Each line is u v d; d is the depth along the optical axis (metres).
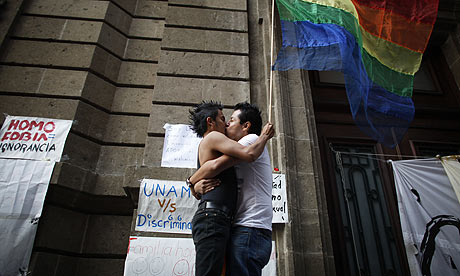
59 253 3.90
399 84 4.18
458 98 6.33
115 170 4.52
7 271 3.46
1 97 4.54
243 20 5.89
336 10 4.27
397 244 4.61
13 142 4.16
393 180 5.05
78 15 5.48
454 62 6.62
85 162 4.41
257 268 1.88
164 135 4.52
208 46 5.45
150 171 4.09
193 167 4.25
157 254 3.68
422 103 6.21
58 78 4.82
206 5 5.98
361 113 3.99
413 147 5.55
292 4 4.23
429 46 6.98
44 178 3.90
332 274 3.95
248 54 5.47
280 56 3.90
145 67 5.51
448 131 5.89
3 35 4.98
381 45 4.33
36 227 3.68
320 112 5.71
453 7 6.94
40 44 5.11
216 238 1.88
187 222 3.86
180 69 5.14
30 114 4.43
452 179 4.59
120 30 5.72
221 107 2.60
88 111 4.71
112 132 4.80
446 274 4.09
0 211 3.68
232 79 5.16
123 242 4.17
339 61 3.89
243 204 2.07
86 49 5.14
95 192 4.18
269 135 2.24
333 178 5.05
